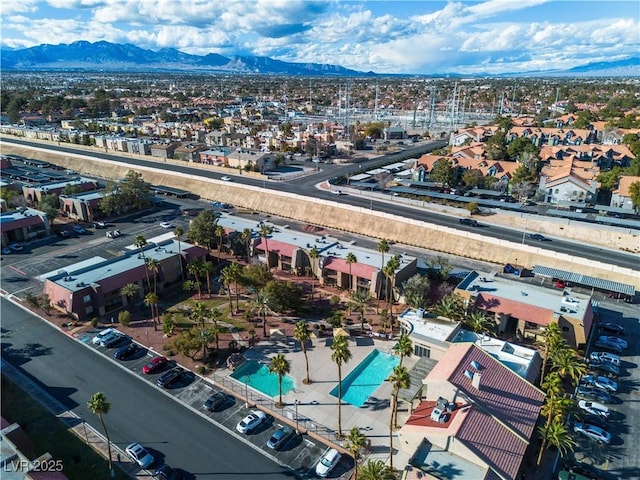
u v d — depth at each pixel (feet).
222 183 510.58
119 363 224.33
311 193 474.49
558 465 163.22
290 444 175.52
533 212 397.39
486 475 138.51
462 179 483.51
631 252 334.44
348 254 287.69
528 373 187.93
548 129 639.35
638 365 219.00
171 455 170.09
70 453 170.40
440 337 206.28
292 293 266.16
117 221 430.20
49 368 220.23
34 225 385.70
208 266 287.69
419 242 370.94
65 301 262.26
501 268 326.44
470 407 158.10
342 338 173.78
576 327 225.97
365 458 167.12
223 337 244.83
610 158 513.86
